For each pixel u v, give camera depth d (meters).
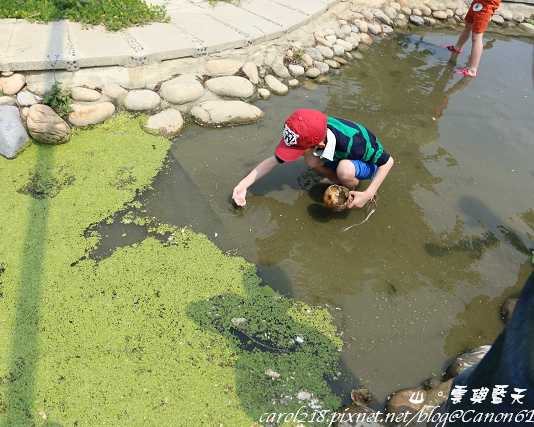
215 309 2.63
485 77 5.52
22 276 2.66
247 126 4.14
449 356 2.54
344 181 3.28
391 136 4.25
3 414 2.07
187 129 4.02
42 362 2.28
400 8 6.64
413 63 5.64
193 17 4.99
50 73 3.85
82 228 3.02
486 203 3.62
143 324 2.50
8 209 3.06
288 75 4.81
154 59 4.18
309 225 3.27
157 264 2.85
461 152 4.16
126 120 3.95
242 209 3.32
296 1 5.80
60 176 3.37
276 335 2.54
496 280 3.02
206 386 2.27
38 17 4.36
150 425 2.09
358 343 2.56
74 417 2.09
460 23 6.89
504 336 1.13
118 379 2.25
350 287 2.88
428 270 3.04
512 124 4.66
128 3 4.70
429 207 3.53
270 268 2.93
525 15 7.14
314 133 2.76
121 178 3.43
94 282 2.69
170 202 3.30
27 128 3.54
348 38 5.73
